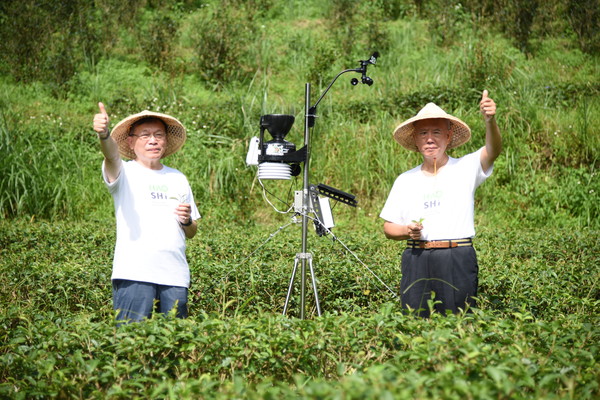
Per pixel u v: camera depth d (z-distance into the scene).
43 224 8.77
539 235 8.54
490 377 2.67
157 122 4.33
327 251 7.37
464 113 12.15
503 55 14.23
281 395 2.60
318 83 13.94
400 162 11.50
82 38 14.61
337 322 3.41
